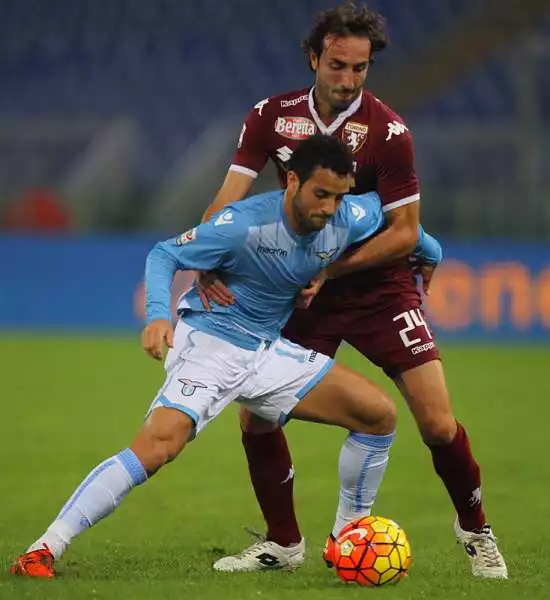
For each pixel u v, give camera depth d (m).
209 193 76.06
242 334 17.52
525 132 78.38
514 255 65.88
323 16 18.12
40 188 81.44
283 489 19.02
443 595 16.23
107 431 37.91
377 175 19.06
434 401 18.89
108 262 69.50
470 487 18.64
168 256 17.31
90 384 49.19
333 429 39.34
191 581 17.02
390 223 19.12
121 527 23.70
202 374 17.23
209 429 39.94
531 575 18.47
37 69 93.25
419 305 20.25
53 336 66.62
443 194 72.38
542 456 33.84
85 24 95.56
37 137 84.88
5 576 16.67
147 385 49.12
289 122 19.16
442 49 85.00
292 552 19.08
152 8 95.50
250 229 16.98
